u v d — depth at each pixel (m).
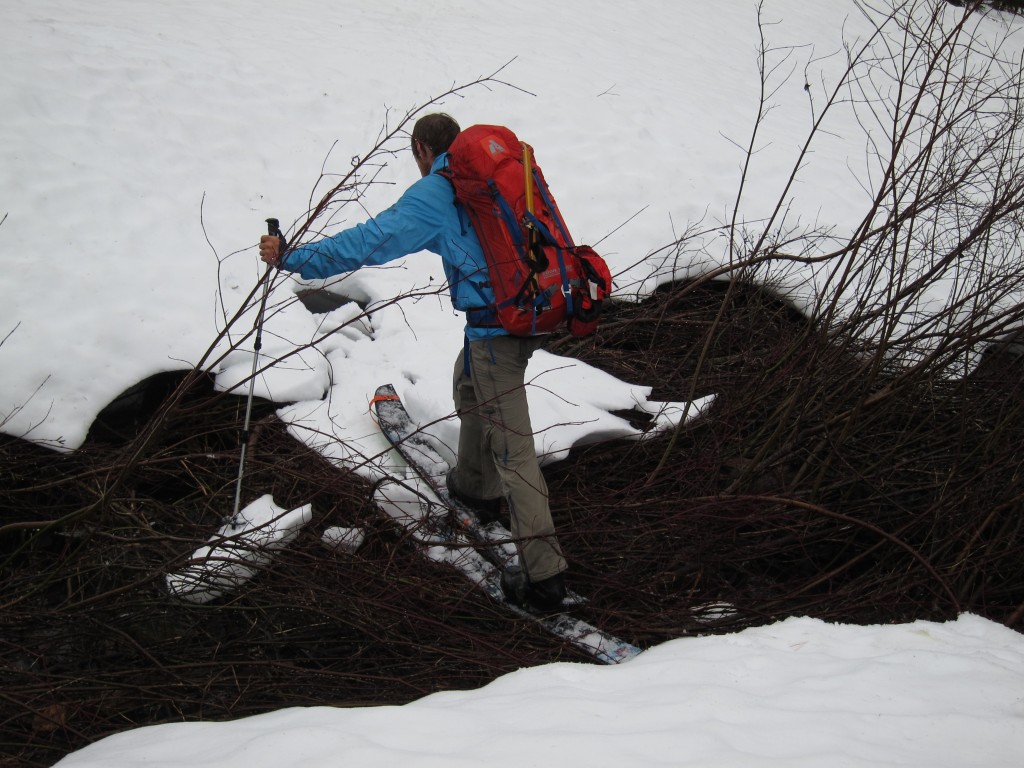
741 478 3.98
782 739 1.95
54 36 6.09
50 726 2.85
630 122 6.88
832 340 4.33
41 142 5.14
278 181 5.70
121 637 3.16
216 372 4.27
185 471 3.93
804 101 8.45
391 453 4.11
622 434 4.31
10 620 3.14
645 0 10.14
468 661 3.15
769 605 3.64
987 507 3.89
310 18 7.95
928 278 4.12
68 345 4.11
